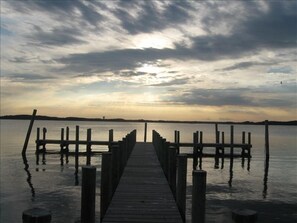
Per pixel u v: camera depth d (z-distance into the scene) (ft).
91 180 21.02
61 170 76.74
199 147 105.09
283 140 215.10
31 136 207.10
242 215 23.21
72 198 50.44
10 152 111.55
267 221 41.52
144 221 26.91
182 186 28.81
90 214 20.94
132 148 74.84
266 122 100.99
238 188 59.72
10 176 68.18
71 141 105.29
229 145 104.63
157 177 43.98
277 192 57.21
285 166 89.81
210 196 53.11
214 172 78.18
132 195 34.50
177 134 105.50
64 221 39.70
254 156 113.19
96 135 224.74
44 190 55.57
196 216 20.04
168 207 30.63
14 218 41.14
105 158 28.35
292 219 42.37
